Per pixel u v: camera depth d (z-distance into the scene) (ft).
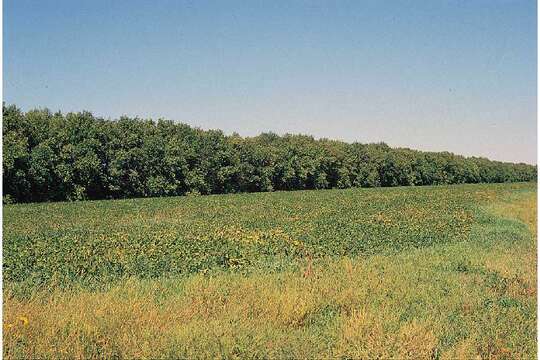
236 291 35.09
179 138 223.71
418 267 46.42
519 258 53.67
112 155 190.80
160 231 73.92
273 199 165.58
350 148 337.31
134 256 50.16
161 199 170.19
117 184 191.31
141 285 37.68
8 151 151.43
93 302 31.86
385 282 39.09
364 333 28.37
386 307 32.81
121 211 119.24
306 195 194.29
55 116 185.06
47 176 164.96
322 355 25.91
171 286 37.93
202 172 224.12
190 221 93.56
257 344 26.30
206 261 48.16
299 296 33.83
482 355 27.32
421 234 67.87
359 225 76.89
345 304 33.78
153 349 25.03
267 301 32.65
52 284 38.22
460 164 413.39
